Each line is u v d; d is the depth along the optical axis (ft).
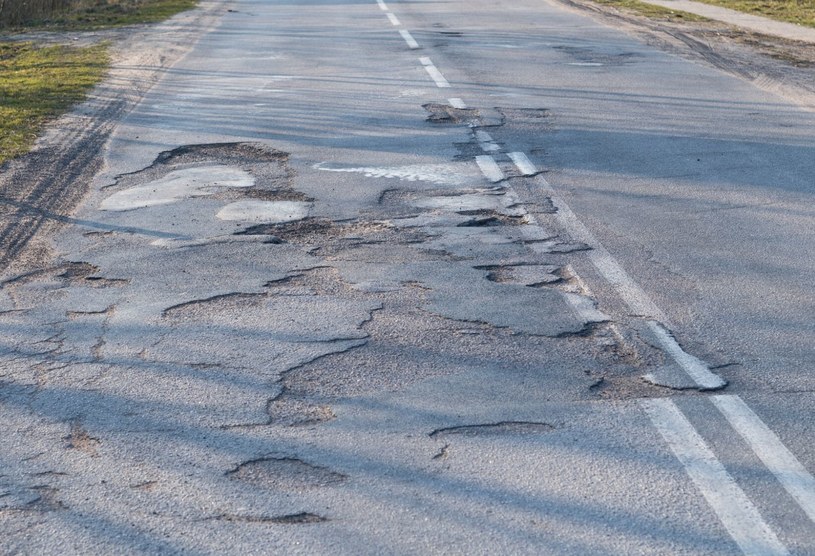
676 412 15.06
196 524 12.34
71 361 17.17
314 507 12.70
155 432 14.69
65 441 14.47
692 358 16.93
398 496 12.92
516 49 56.54
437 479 13.32
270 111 38.78
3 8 74.54
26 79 46.96
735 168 29.99
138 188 28.25
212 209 26.00
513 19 73.00
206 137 34.35
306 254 22.49
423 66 49.93
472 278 20.89
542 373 16.47
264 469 13.65
